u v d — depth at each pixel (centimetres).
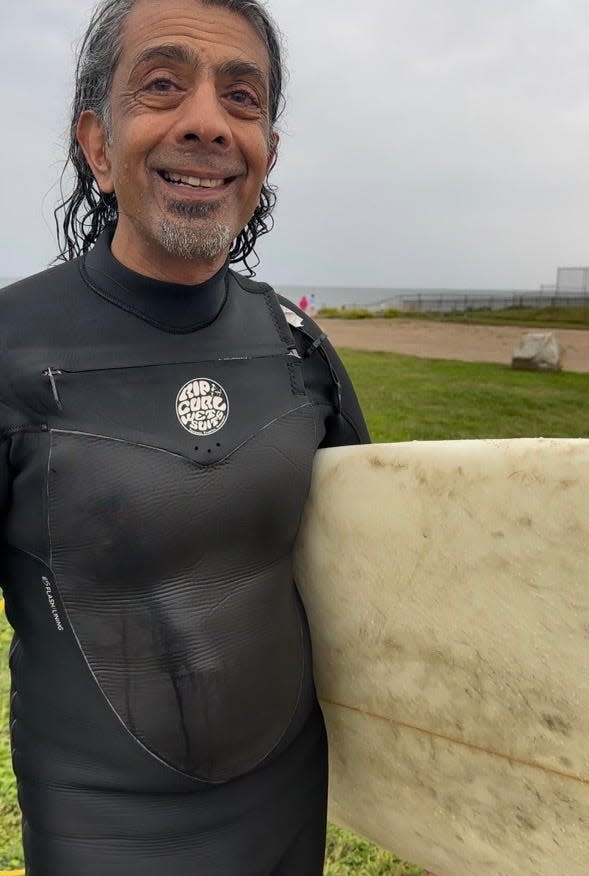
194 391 123
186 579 122
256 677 129
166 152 117
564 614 123
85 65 131
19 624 128
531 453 123
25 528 117
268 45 134
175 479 117
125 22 121
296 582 155
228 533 123
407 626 143
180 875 126
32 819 128
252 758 132
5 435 114
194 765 125
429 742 148
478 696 138
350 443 159
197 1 119
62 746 124
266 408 130
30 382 114
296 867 145
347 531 145
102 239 130
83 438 114
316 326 156
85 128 132
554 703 129
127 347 121
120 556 116
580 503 118
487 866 148
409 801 156
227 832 131
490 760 140
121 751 122
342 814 173
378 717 154
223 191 123
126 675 121
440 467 132
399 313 2930
